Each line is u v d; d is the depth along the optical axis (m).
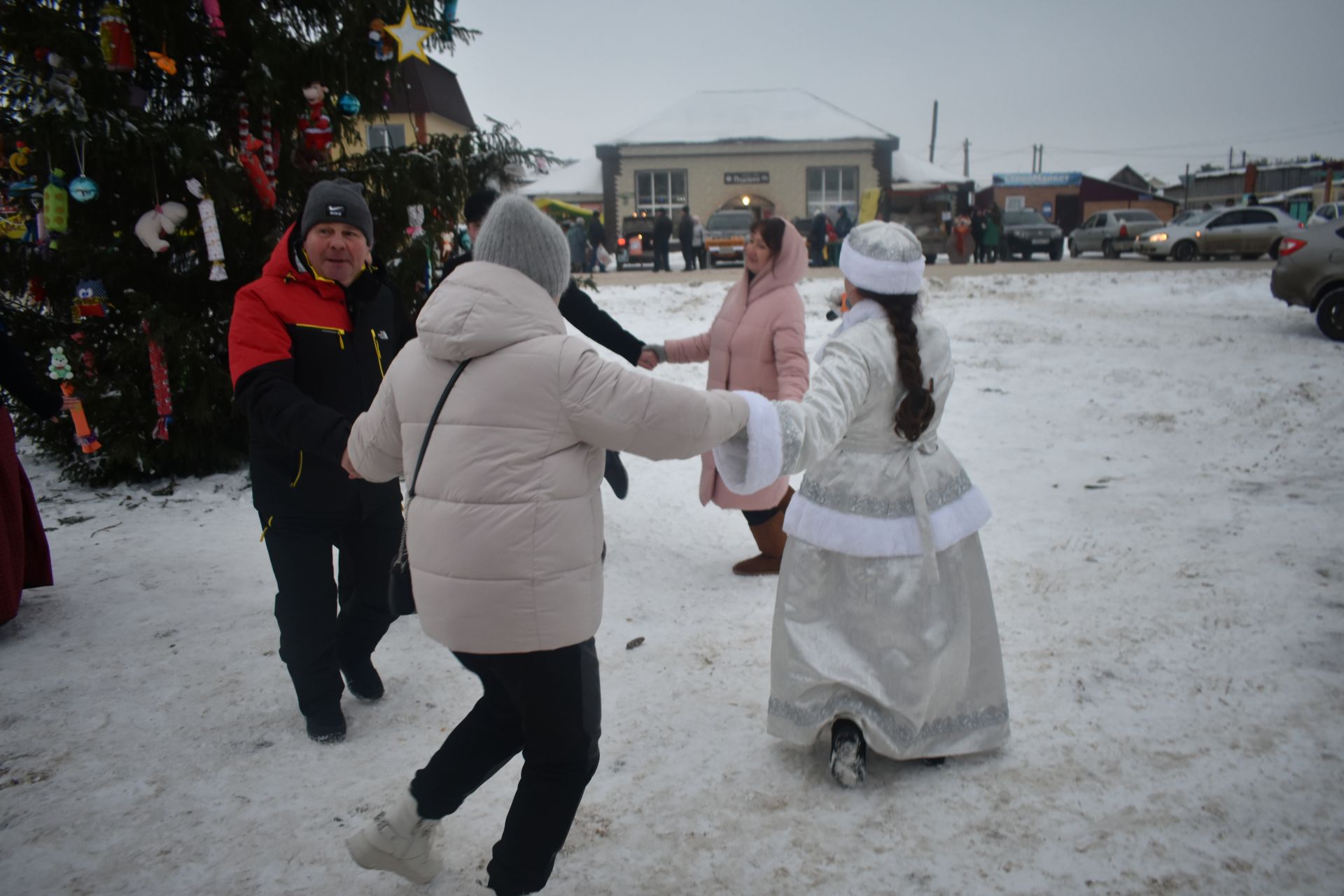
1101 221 28.81
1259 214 24.28
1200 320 13.48
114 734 3.22
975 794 2.78
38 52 5.23
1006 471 6.68
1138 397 8.87
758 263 4.51
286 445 2.77
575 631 2.08
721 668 3.70
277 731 3.24
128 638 4.00
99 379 6.09
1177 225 24.75
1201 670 3.47
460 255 4.06
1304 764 2.84
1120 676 3.46
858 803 2.76
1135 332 12.41
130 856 2.56
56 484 6.40
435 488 2.06
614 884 2.44
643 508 6.02
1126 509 5.60
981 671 2.92
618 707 3.40
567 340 2.06
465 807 2.81
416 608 2.23
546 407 2.02
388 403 2.22
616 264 30.73
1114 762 2.90
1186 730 3.07
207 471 6.57
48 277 5.89
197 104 6.48
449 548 2.04
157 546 5.17
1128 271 20.16
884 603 2.76
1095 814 2.65
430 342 2.06
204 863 2.53
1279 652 3.57
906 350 2.66
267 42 5.98
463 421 2.03
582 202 38.34
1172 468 6.54
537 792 2.16
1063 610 4.11
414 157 6.55
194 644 3.94
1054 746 3.01
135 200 5.80
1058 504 5.79
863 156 36.69
